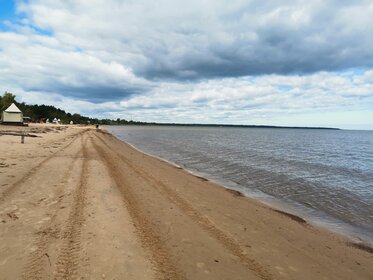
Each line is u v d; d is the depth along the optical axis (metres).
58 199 9.37
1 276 4.84
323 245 7.66
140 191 11.51
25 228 6.91
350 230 9.27
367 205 12.46
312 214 10.91
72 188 10.83
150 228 7.51
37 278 4.82
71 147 26.34
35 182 11.42
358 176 20.55
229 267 5.77
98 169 15.40
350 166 26.00
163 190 12.15
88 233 6.82
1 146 22.56
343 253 7.24
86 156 20.55
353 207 12.10
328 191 15.10
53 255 5.64
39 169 14.10
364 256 7.19
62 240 6.35
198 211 9.51
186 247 6.52
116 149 29.59
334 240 8.19
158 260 5.78
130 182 13.05
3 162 15.40
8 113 64.31
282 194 14.12
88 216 7.97
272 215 10.14
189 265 5.68
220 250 6.54
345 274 6.04
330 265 6.40
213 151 35.56
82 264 5.38
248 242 7.18
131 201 9.88
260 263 6.08
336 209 11.74
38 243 6.14
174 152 33.66
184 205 10.08
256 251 6.68
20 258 5.47
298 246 7.34
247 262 6.07
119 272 5.19
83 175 13.40
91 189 10.91
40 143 27.73
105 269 5.25
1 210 8.05
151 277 5.11
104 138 48.06
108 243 6.36
